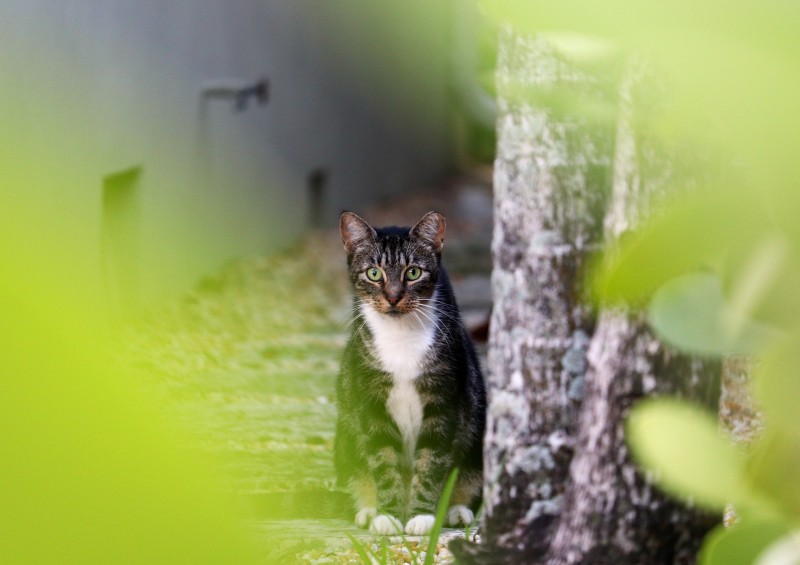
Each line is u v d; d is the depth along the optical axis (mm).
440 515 4125
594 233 4164
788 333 1101
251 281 16484
